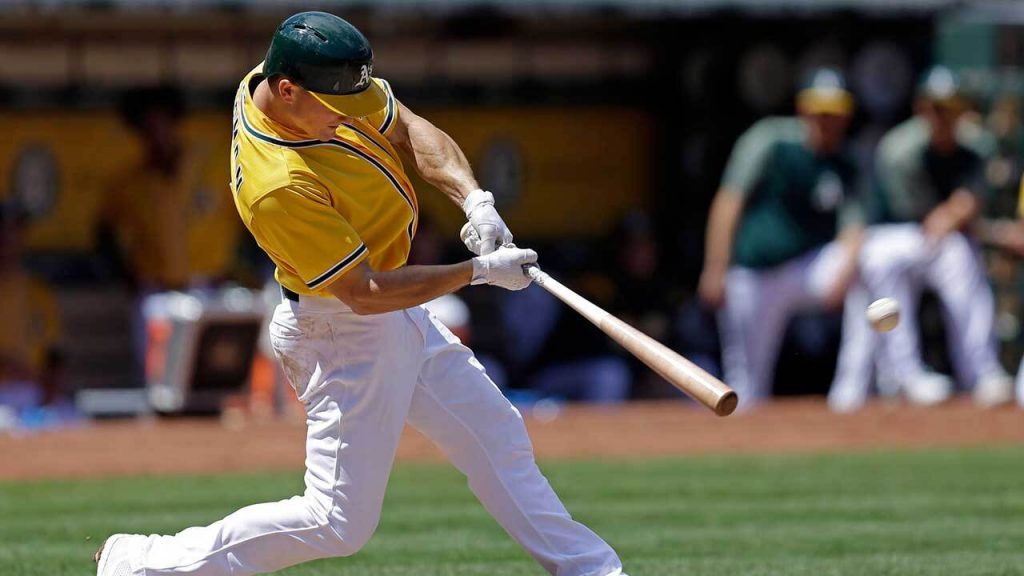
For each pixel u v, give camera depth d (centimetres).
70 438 3366
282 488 2673
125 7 4012
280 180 1349
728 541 2117
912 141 3831
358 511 1431
